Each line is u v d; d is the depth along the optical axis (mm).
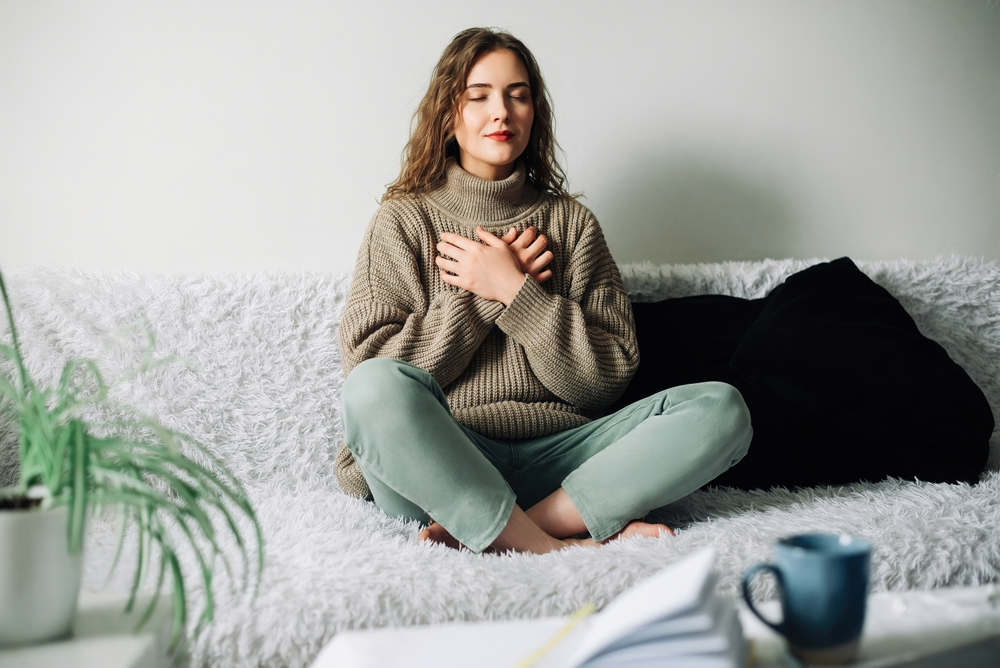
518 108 1604
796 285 1696
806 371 1536
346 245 1809
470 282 1505
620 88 1900
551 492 1421
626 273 1815
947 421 1478
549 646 612
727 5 1922
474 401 1473
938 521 1187
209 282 1604
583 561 1049
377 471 1200
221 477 1522
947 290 1853
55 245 1715
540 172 1750
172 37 1724
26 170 1694
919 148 2018
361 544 1111
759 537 1140
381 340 1452
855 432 1503
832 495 1397
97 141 1714
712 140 1943
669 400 1316
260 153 1773
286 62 1767
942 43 2008
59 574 688
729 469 1512
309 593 938
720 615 590
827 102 1978
